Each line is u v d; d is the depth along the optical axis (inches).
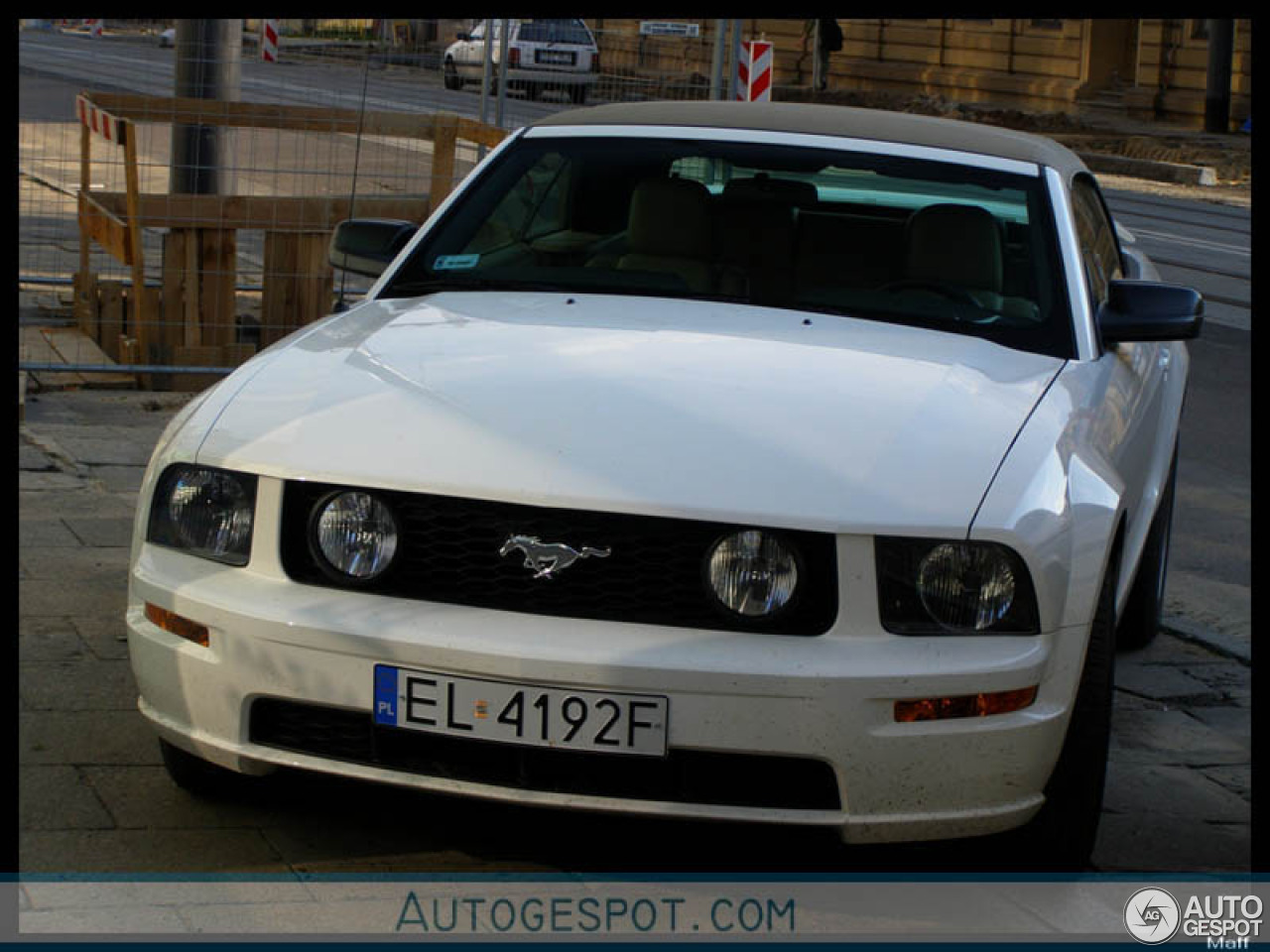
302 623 147.0
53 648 210.5
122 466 308.5
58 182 643.5
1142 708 233.0
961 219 201.5
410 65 456.8
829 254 201.3
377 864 158.9
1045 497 152.7
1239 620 280.1
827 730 142.1
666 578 145.1
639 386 159.6
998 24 1771.7
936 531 145.6
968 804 147.0
